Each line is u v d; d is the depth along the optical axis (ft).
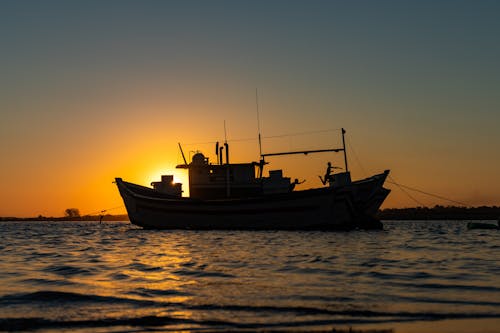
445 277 56.75
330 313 37.37
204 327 33.58
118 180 233.14
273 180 195.83
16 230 273.33
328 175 189.57
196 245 116.98
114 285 51.49
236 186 203.72
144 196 219.82
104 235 188.75
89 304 41.11
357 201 191.11
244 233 172.86
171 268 67.51
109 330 32.99
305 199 180.65
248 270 64.75
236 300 42.50
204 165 202.69
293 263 73.67
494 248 105.29
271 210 186.29
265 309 38.91
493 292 46.11
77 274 61.72
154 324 34.40
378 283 52.13
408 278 55.98
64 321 35.27
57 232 237.86
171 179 226.79
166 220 210.79
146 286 50.72
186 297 44.09
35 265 73.82
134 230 237.86
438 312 37.55
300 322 34.81
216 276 58.65
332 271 63.10
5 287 50.29
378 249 102.27
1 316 36.78
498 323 34.12
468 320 35.06
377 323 34.45
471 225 235.40
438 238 147.13
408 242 126.21
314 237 148.36
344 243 122.01
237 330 32.89
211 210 197.47
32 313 37.83
